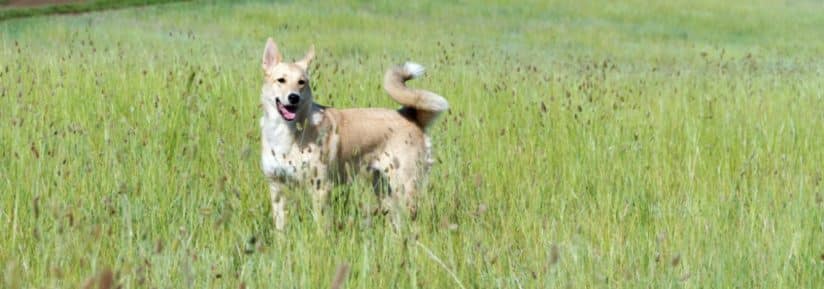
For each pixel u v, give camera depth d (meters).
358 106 17.64
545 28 56.28
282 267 8.36
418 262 8.71
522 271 8.75
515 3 63.44
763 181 12.41
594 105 17.94
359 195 10.91
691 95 21.06
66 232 8.83
